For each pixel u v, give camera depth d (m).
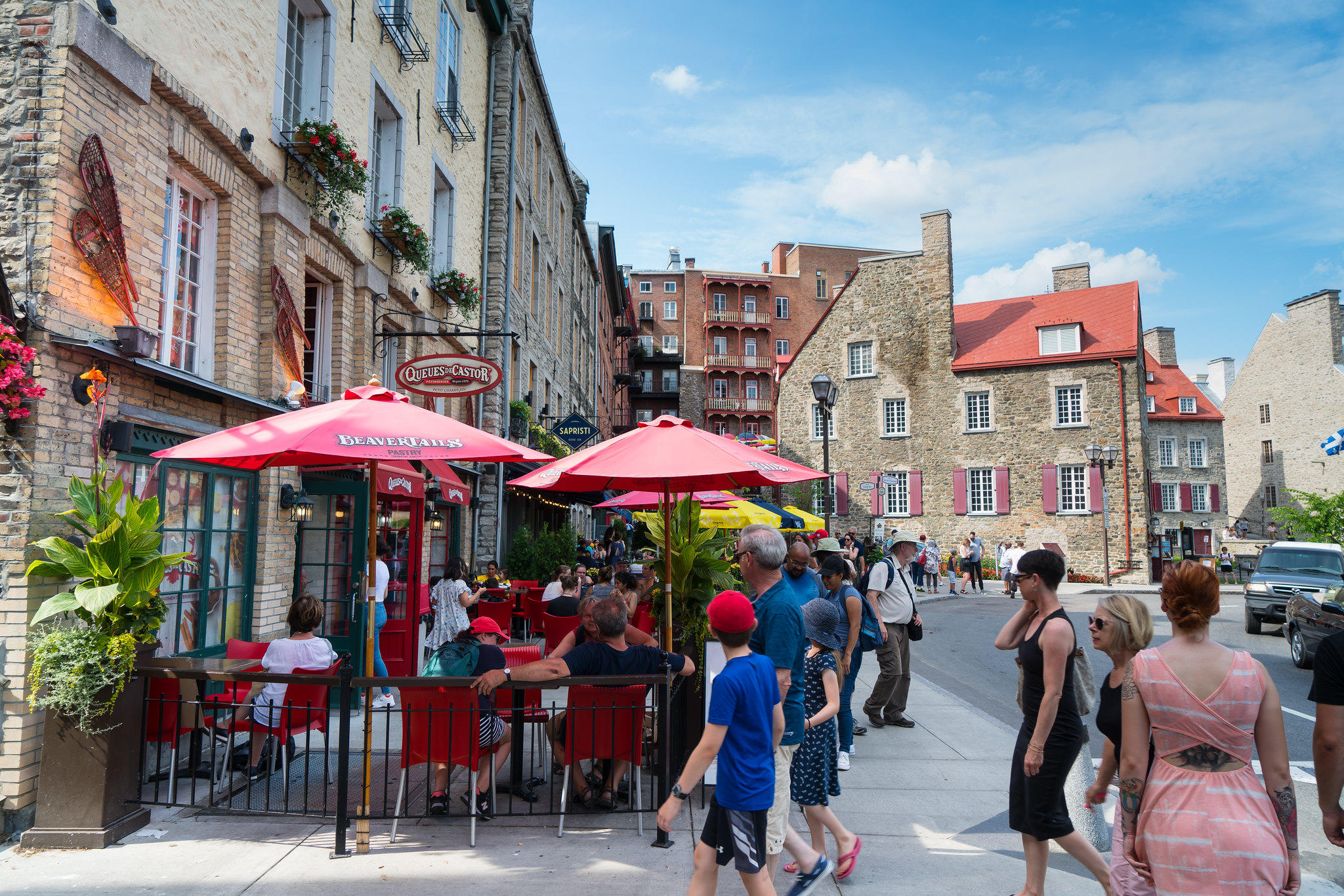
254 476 7.39
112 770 4.61
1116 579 30.38
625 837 4.90
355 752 6.78
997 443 32.91
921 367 34.62
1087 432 31.39
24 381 4.48
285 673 5.23
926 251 34.84
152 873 4.22
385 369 11.01
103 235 5.13
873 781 6.17
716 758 3.32
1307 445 42.12
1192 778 2.83
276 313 7.38
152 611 4.91
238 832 4.86
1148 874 2.92
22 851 4.46
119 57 5.27
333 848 4.65
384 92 10.44
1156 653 2.97
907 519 34.38
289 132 7.91
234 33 6.94
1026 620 4.08
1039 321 34.12
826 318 37.38
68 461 4.86
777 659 3.84
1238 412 47.38
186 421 6.12
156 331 5.86
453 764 4.98
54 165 4.77
